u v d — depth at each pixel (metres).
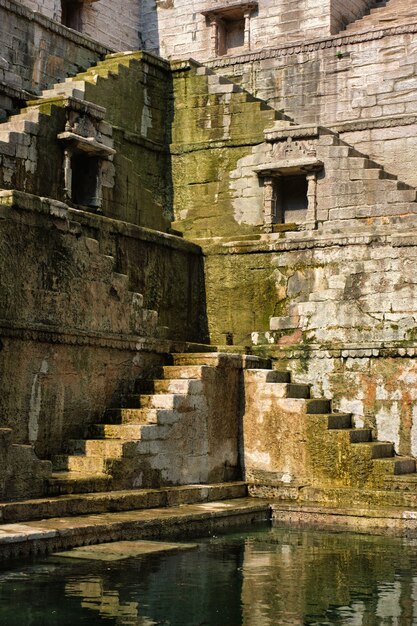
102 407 14.59
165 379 15.16
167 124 20.58
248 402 15.65
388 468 14.47
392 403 15.83
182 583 9.15
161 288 17.41
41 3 23.58
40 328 13.38
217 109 20.02
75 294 14.14
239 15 25.81
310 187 18.66
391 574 9.82
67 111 17.14
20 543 9.99
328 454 14.94
